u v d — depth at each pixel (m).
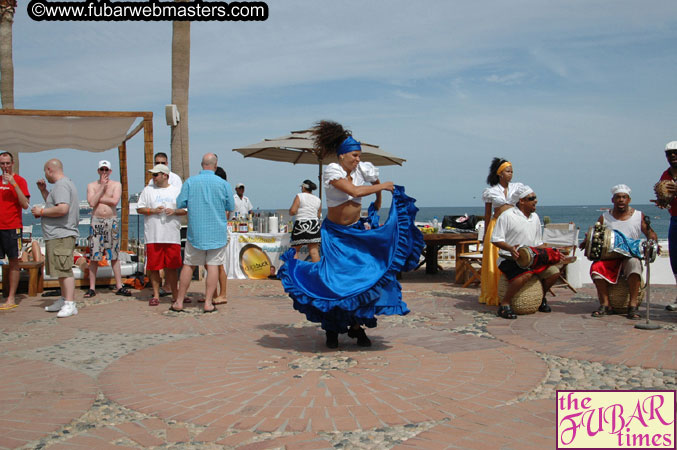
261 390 3.92
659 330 5.68
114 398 3.80
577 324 6.09
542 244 6.85
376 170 5.02
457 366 4.47
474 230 10.98
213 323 6.40
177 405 3.65
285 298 8.36
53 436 3.18
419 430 3.19
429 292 8.93
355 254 4.76
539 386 3.98
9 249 7.39
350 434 3.14
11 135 10.27
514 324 6.17
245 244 11.02
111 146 10.81
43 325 6.32
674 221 6.78
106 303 7.91
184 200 7.04
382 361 4.64
